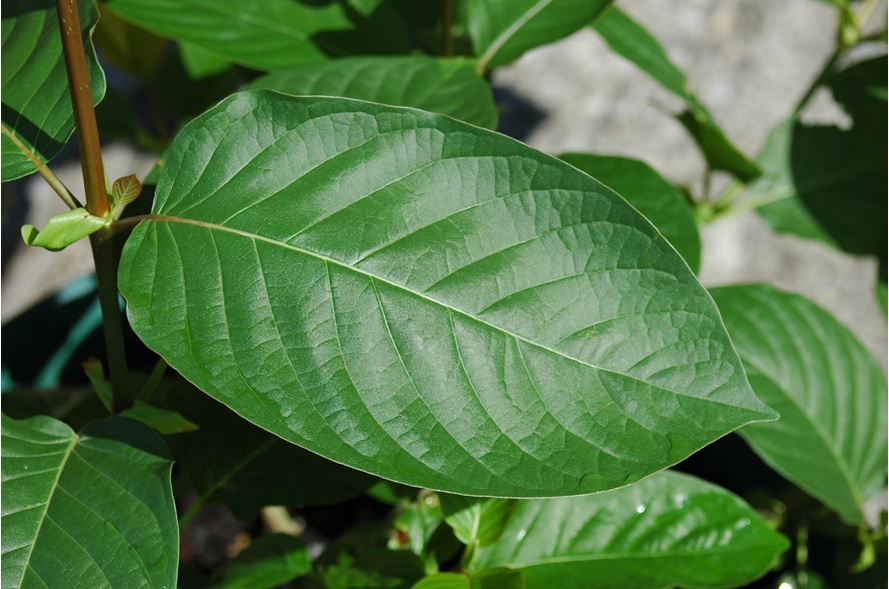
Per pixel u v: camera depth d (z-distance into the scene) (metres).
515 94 1.57
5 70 0.59
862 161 0.79
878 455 0.72
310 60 0.69
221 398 0.54
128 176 0.55
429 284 0.55
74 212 0.55
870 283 1.38
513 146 0.55
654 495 0.65
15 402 0.75
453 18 0.74
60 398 0.76
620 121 1.53
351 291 0.55
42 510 0.55
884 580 0.72
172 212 0.56
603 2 0.69
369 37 0.70
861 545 0.73
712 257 1.41
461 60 0.65
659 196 0.66
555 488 0.54
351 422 0.54
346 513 0.90
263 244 0.55
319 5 0.69
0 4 0.61
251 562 0.66
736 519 0.65
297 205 0.55
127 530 0.55
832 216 0.79
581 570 0.64
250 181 0.56
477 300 0.55
